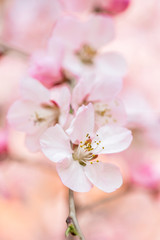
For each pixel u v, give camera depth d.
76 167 0.24
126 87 0.48
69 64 0.30
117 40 0.55
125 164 0.43
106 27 0.31
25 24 0.56
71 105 0.25
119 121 0.26
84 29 0.31
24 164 0.39
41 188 0.44
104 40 0.31
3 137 0.37
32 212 0.43
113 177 0.24
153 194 0.38
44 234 0.42
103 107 0.26
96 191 0.43
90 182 0.24
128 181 0.38
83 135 0.25
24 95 0.26
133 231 0.45
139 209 0.46
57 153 0.24
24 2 0.57
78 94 0.25
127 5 0.33
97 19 0.31
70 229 0.23
